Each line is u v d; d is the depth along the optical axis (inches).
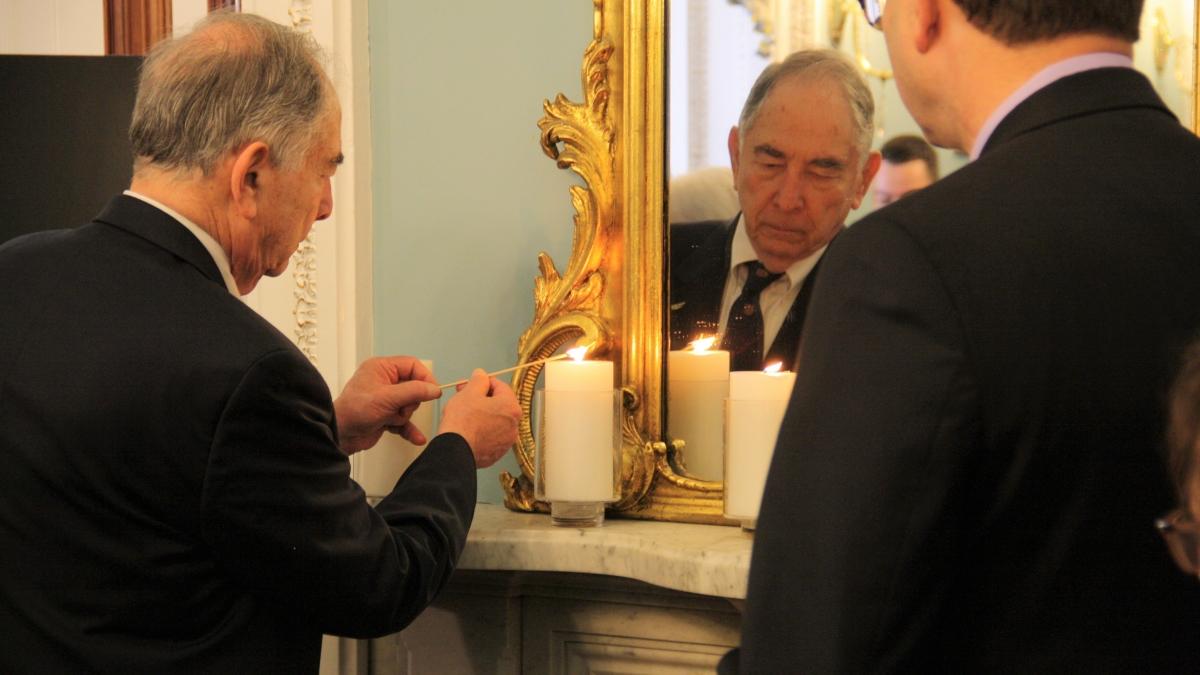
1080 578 30.4
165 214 49.7
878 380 30.8
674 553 59.5
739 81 65.6
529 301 73.3
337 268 76.5
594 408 65.5
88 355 46.7
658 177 67.5
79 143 72.7
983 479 30.7
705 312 67.0
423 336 76.0
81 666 46.1
